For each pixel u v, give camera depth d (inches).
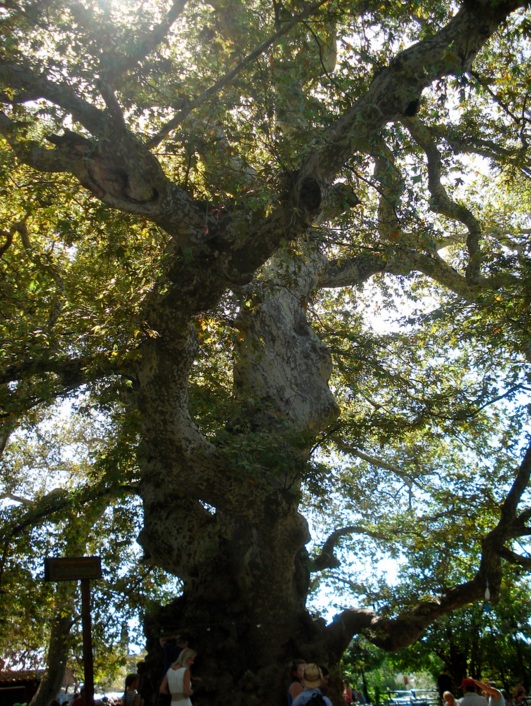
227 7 447.2
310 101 416.2
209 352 589.0
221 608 498.6
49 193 446.9
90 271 561.0
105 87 346.6
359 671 956.6
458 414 562.9
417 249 462.9
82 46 377.7
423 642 980.6
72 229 460.1
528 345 534.9
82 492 603.5
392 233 425.7
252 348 555.8
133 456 587.5
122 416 595.2
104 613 657.6
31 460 871.7
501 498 569.6
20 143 348.5
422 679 2025.1
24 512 676.7
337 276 649.6
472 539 549.6
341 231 470.6
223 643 478.3
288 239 361.7
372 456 737.0
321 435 522.0
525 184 749.3
